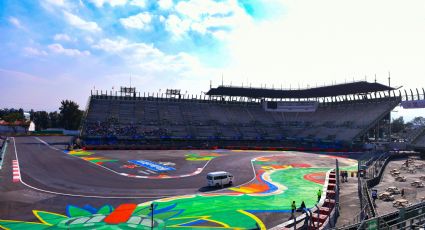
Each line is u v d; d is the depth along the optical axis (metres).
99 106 112.38
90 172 49.88
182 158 69.81
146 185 42.03
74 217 28.38
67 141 107.12
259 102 136.75
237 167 59.09
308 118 122.06
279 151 91.50
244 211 31.38
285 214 30.47
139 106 118.56
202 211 31.17
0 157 58.31
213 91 122.31
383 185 44.66
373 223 16.86
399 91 97.56
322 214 28.27
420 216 18.83
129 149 87.44
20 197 34.47
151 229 24.03
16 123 156.75
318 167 60.41
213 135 108.56
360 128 97.38
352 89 105.69
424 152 76.38
